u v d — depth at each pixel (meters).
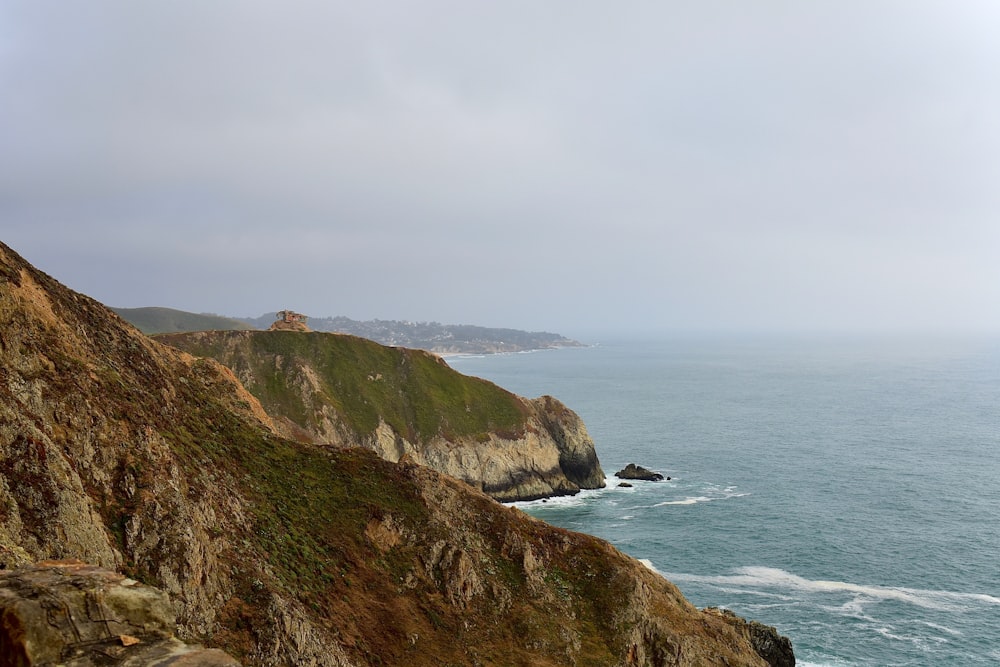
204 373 56.91
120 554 27.34
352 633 36.94
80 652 15.90
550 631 46.00
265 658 29.50
